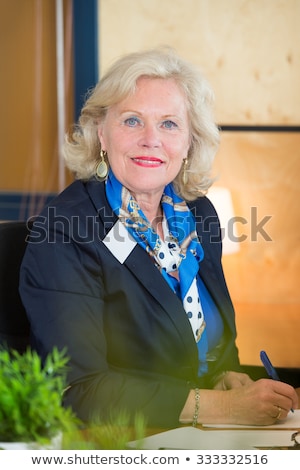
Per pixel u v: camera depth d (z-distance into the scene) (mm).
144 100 2717
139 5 6883
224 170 7109
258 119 7039
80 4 6992
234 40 6926
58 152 7883
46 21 7828
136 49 6922
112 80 2730
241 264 7184
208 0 6879
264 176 7102
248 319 6996
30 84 7938
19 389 1501
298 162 7078
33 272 2520
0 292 2736
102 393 2348
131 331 2592
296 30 6902
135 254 2635
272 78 6980
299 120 7023
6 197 7961
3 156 8055
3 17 7883
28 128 8008
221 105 7035
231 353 2883
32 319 2461
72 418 1604
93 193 2707
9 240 2768
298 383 3486
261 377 3320
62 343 2404
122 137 2734
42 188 8016
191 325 2730
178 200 2949
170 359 2627
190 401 2342
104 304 2594
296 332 6738
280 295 7188
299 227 7141
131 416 2311
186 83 2799
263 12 6891
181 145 2785
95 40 7016
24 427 1501
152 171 2736
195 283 2795
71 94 7613
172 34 6918
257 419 2289
